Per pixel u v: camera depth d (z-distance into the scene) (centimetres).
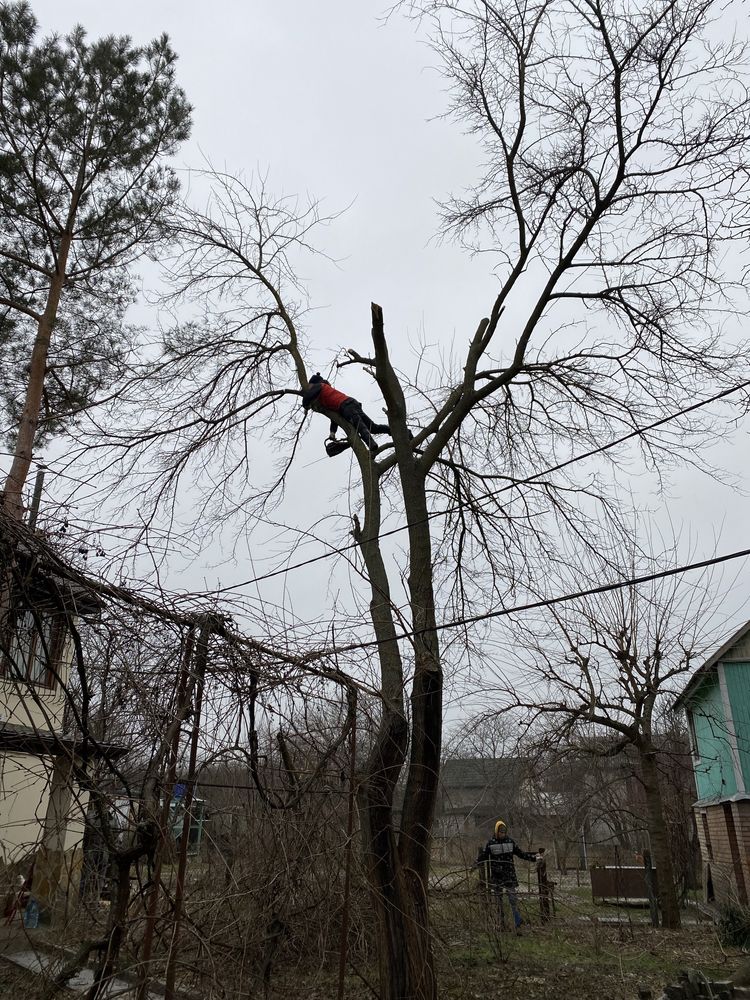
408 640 751
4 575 476
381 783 672
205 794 592
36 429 1217
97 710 526
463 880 920
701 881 2173
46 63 1275
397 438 871
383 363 878
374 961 722
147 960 475
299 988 599
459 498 995
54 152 1297
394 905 654
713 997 839
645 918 1420
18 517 506
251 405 1038
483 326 920
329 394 952
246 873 572
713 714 1759
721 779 1762
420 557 818
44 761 514
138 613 527
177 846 532
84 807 505
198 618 539
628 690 1435
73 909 526
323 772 620
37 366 1227
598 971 939
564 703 1397
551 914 1212
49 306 1265
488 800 1173
